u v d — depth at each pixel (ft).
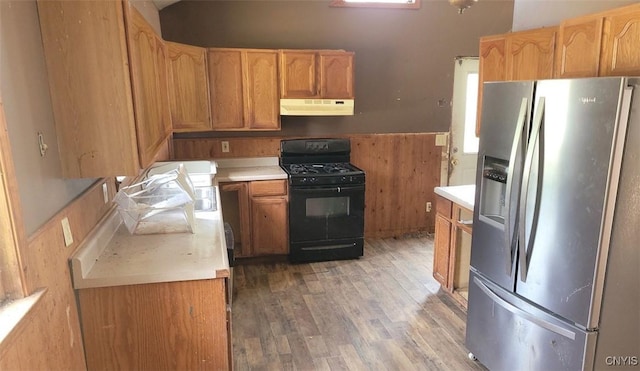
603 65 6.78
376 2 13.93
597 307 5.82
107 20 5.11
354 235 13.34
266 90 12.87
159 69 7.95
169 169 10.52
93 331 5.59
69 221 5.35
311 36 13.73
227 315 6.12
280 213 12.97
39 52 4.86
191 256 6.14
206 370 5.98
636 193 5.57
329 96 13.08
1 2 4.01
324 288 11.54
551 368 6.49
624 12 6.35
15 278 4.00
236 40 13.26
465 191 10.58
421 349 8.78
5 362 3.47
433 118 15.26
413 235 15.85
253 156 14.07
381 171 15.20
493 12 14.80
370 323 9.77
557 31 7.75
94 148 5.33
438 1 14.34
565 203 5.97
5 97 4.00
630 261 5.80
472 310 8.25
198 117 12.15
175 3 12.69
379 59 14.38
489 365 7.86
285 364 8.28
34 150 4.56
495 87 7.20
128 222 6.99
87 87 5.20
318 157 14.28
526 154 6.34
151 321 5.71
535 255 6.51
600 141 5.45
